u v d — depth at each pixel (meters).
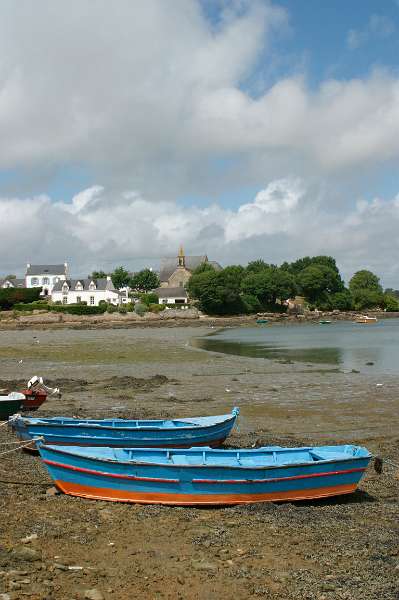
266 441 20.25
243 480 13.36
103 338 81.12
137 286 183.00
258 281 152.00
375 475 16.42
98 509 13.09
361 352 56.16
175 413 26.02
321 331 98.44
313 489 13.77
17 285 163.50
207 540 11.51
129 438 17.50
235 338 80.12
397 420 24.09
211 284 138.12
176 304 148.00
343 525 12.44
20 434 18.62
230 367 43.75
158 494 13.41
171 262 191.75
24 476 15.73
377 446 19.97
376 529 12.21
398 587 9.55
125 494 13.53
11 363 48.97
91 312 127.06
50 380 36.97
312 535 11.83
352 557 10.77
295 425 23.42
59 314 123.69
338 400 28.95
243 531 11.99
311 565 10.45
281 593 9.39
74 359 51.66
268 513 13.00
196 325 118.44
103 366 45.69
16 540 11.15
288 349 60.59
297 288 158.38
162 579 9.84
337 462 13.77
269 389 32.78
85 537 11.52
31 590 9.12
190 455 14.62
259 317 136.38
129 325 114.94
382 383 34.41
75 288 150.00
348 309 170.25
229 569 10.24
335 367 43.19
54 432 18.08
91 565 10.32
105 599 9.11
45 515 12.62
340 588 9.54
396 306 176.50
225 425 18.95
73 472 13.73
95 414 25.55
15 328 107.75
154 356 53.59
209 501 13.38
